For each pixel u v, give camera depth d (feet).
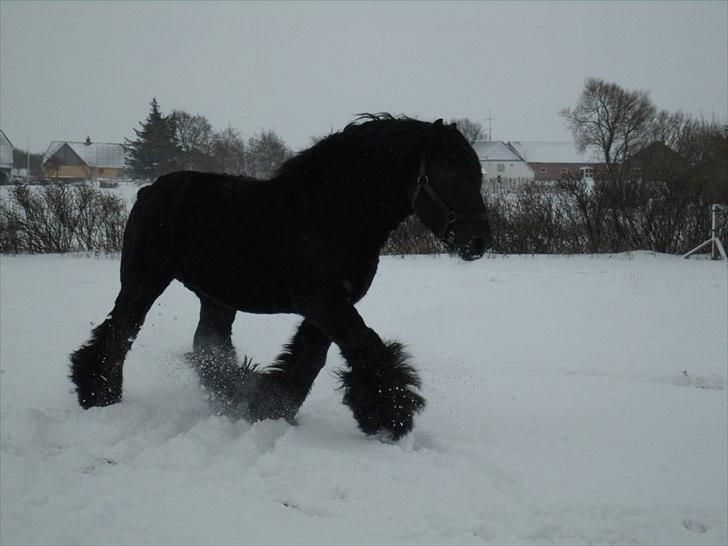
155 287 19.60
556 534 11.79
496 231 64.85
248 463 14.87
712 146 65.21
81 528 12.04
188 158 163.94
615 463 15.31
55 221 69.10
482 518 12.30
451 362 25.43
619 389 21.94
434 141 15.76
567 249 64.13
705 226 62.49
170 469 14.76
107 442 16.55
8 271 53.47
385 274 50.11
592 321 33.14
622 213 63.98
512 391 21.66
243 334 30.37
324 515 12.50
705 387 22.89
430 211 15.87
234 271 17.57
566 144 289.53
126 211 71.31
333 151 16.76
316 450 14.89
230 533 11.69
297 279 16.69
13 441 16.46
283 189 17.20
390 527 11.88
